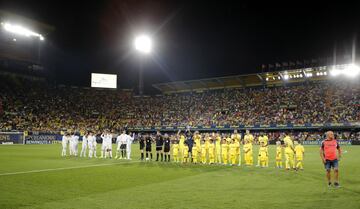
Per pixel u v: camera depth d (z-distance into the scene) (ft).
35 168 68.64
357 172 61.00
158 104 271.69
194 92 280.92
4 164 76.79
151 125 245.24
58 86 269.23
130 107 270.46
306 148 148.05
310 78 237.45
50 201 36.78
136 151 127.85
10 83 241.96
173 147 85.35
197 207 33.65
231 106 239.91
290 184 47.85
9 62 250.16
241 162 83.41
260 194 40.40
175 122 242.17
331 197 38.24
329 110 198.70
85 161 85.20
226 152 77.05
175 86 282.36
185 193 41.22
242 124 216.13
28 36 256.73
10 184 48.19
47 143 206.90
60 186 46.52
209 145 79.05
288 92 230.89
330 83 224.94
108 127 240.12
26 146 166.50
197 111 248.11
